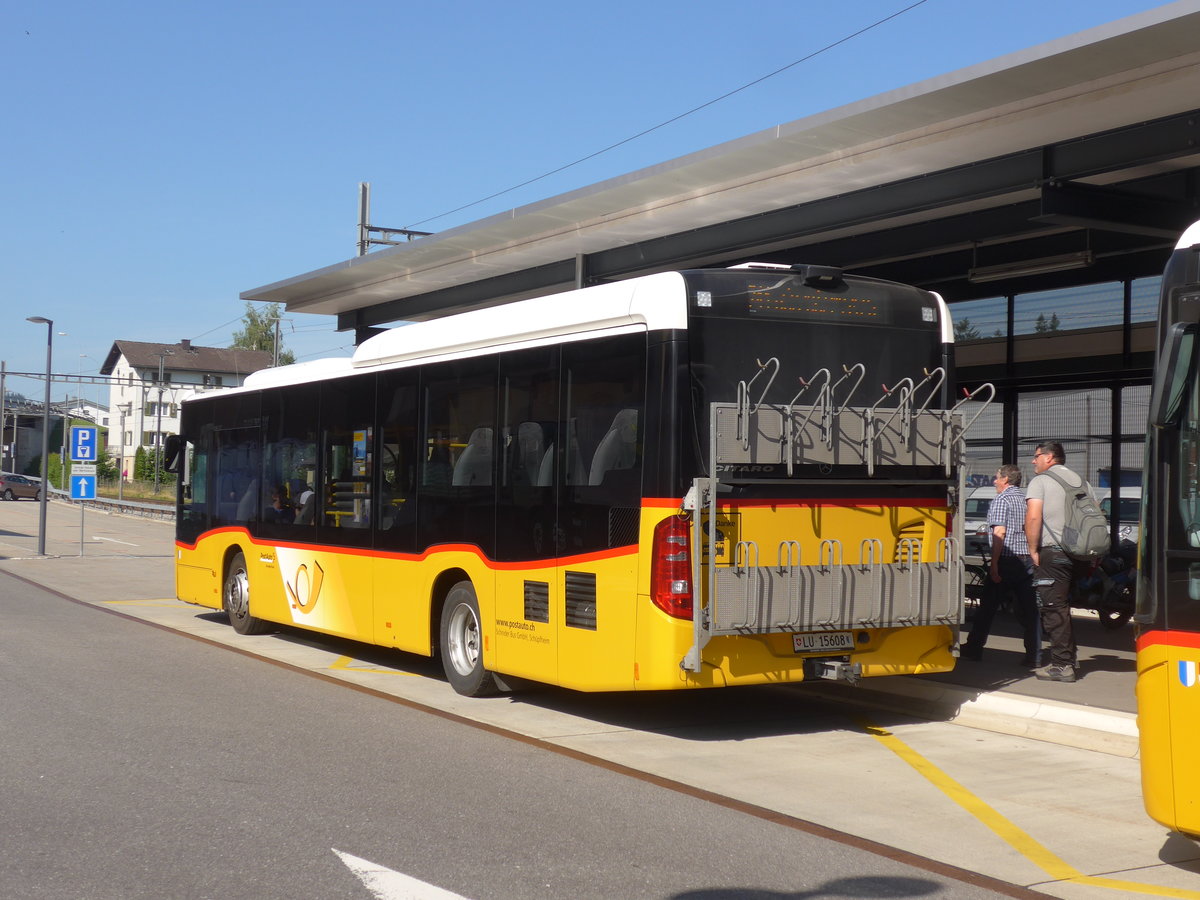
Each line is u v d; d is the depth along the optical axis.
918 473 9.28
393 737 8.86
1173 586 5.49
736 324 8.69
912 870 5.84
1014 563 11.55
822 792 7.45
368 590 11.87
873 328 9.22
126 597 20.25
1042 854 6.20
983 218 13.15
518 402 9.81
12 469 107.50
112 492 79.12
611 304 8.91
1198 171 11.06
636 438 8.61
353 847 6.02
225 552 15.11
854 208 13.32
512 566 9.79
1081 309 15.05
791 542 8.65
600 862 5.86
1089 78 9.90
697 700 10.71
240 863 5.73
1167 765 5.48
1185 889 5.64
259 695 10.59
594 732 9.24
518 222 16.23
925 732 9.36
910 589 9.12
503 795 7.17
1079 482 10.61
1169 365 5.39
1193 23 8.73
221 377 112.00
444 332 10.85
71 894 5.23
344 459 12.38
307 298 23.72
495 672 10.25
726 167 13.00
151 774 7.54
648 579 8.44
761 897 5.38
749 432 8.45
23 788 7.13
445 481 10.70
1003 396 16.25
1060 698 9.69
